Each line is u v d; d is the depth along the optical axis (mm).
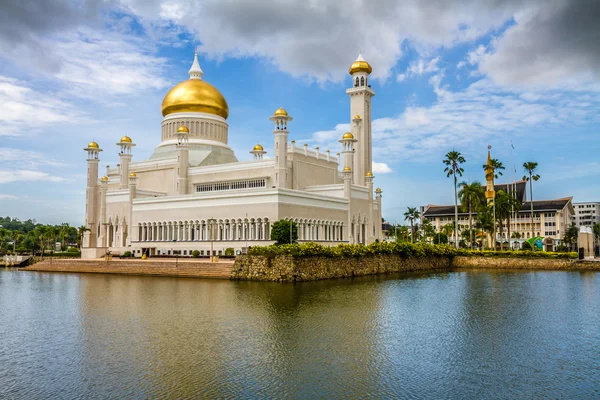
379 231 125938
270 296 56375
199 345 34344
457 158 125375
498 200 131875
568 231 165125
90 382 27328
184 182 112375
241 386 26578
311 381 27406
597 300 56406
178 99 120250
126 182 118062
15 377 28297
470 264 113562
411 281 76375
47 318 45250
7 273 97750
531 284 73438
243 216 93750
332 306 49812
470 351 33562
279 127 99250
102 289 65438
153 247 104438
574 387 26922
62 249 166125
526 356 32531
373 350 33438
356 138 125250
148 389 26203
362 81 128750
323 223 100875
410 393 25812
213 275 78250
